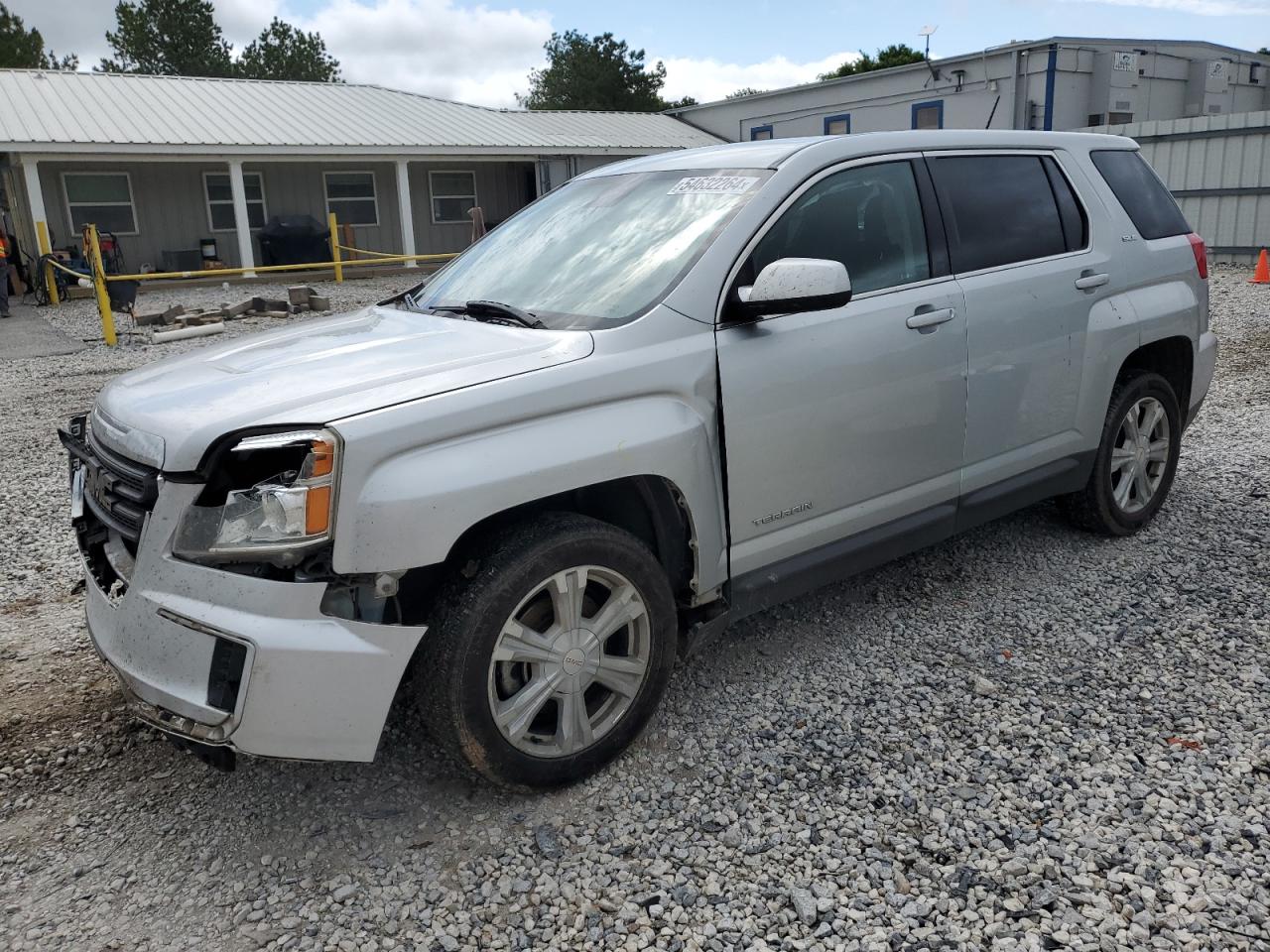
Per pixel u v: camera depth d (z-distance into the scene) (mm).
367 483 2490
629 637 3064
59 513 5848
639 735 3127
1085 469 4488
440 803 2957
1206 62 21734
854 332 3445
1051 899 2469
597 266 3443
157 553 2578
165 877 2678
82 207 21594
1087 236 4398
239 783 3090
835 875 2596
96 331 14188
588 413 2871
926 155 3881
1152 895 2471
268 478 2572
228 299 17828
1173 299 4730
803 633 3982
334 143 22328
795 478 3357
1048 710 3346
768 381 3223
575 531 2826
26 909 2561
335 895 2580
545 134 26406
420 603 2812
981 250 3957
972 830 2746
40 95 22234
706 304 3154
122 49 61781
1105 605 4121
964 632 3936
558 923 2465
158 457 2574
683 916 2467
